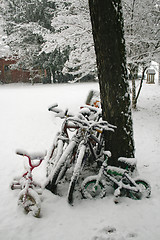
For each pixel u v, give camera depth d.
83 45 7.31
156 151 4.66
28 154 2.57
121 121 3.08
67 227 2.45
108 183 3.18
